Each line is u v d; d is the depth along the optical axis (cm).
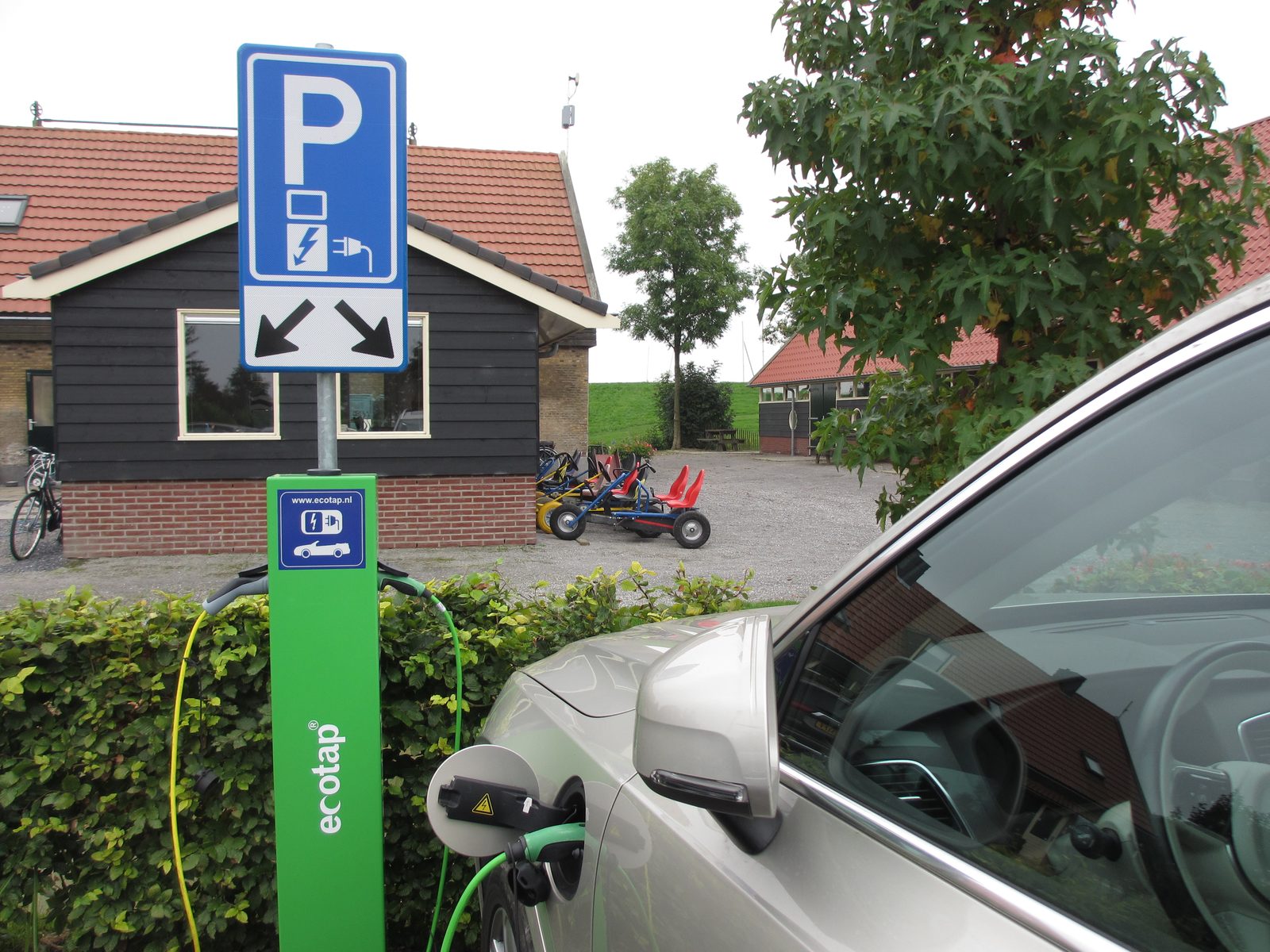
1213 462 98
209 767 292
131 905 293
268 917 298
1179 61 250
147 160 1703
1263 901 90
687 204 3550
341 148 259
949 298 274
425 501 1177
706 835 141
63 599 300
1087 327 269
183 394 1105
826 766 133
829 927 111
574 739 202
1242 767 102
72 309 1070
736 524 1481
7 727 284
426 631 317
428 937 327
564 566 1066
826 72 308
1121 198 263
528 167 1866
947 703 123
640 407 6700
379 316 261
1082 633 119
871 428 303
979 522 123
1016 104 252
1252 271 1047
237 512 1127
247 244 256
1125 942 90
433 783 209
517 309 1178
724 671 134
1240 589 106
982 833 111
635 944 151
